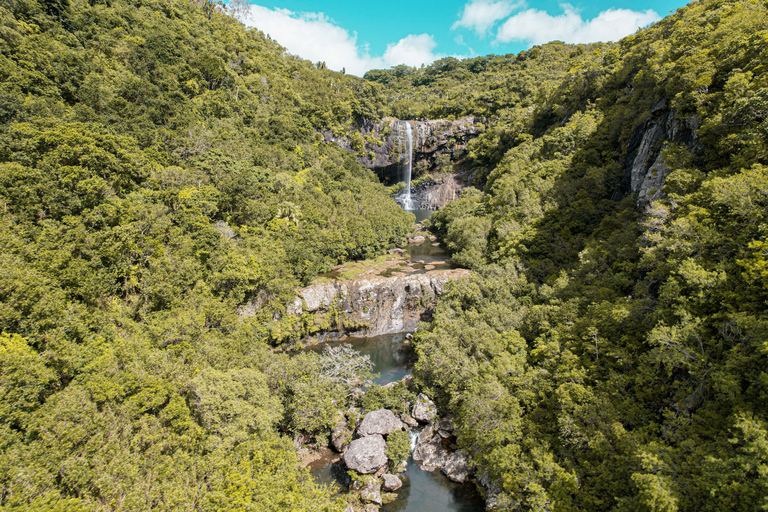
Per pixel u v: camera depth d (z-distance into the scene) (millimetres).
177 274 37938
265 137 88438
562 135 73688
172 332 30547
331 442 33562
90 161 40000
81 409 20109
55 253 30031
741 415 17203
